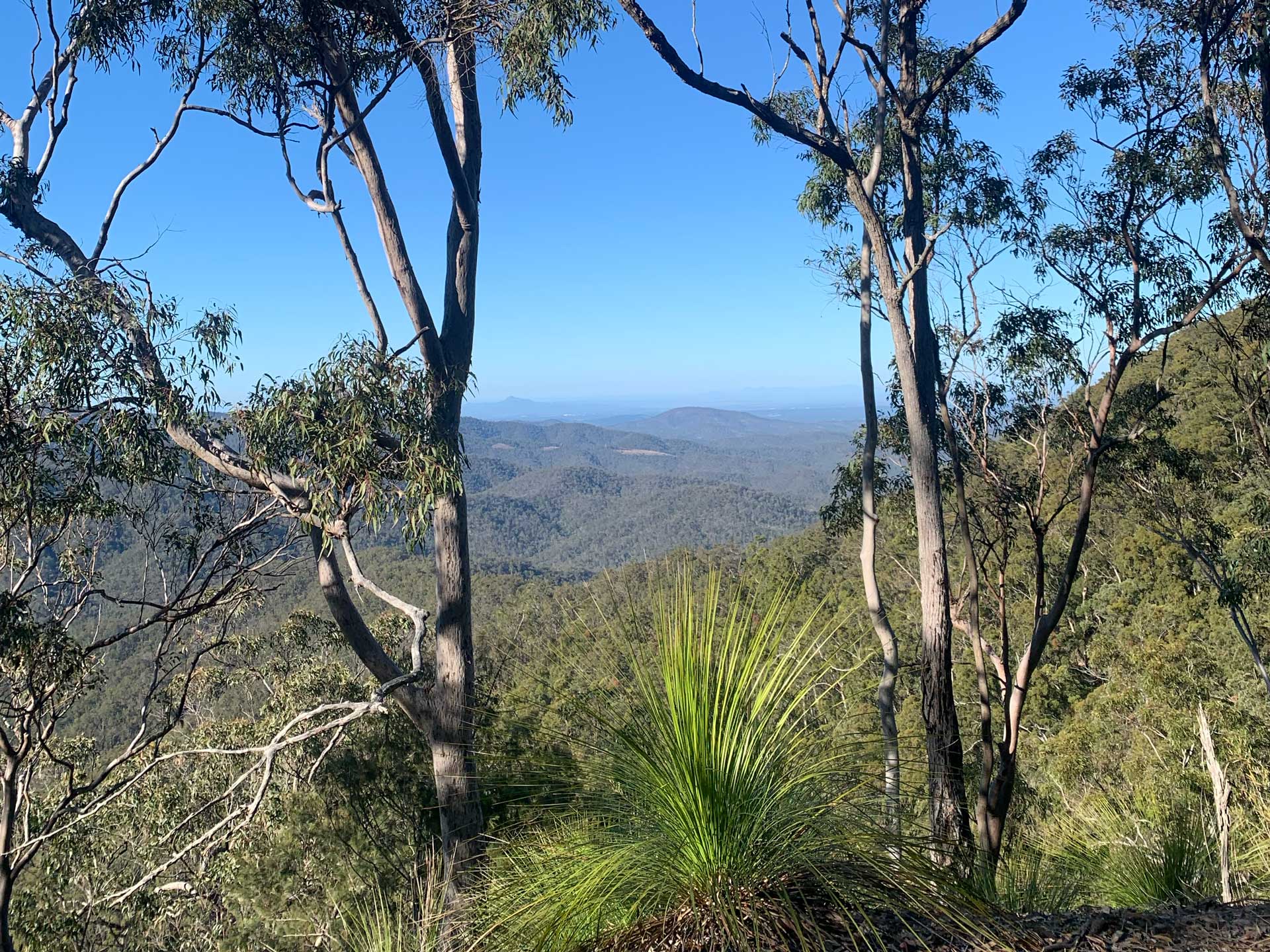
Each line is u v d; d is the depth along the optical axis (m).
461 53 8.90
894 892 2.56
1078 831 4.86
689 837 2.47
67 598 9.30
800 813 2.56
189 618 9.63
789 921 2.42
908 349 8.58
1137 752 13.16
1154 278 7.63
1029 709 22.25
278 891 11.65
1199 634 17.14
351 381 6.61
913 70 9.30
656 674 2.66
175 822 12.19
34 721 8.45
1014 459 9.19
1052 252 8.03
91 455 7.32
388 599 7.04
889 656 8.95
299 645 14.95
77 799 10.83
